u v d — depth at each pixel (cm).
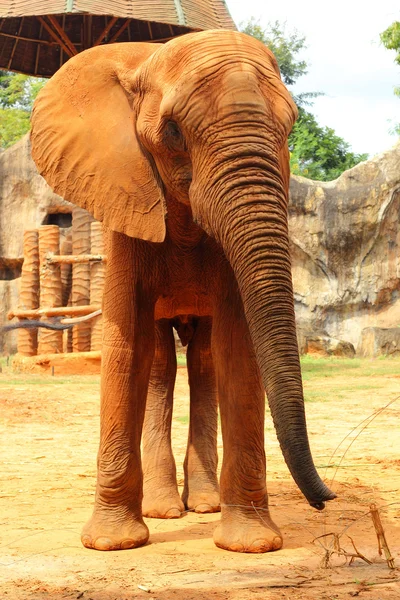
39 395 1505
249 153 413
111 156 500
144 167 491
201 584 426
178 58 458
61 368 1970
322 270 2692
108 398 517
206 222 425
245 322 506
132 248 517
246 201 405
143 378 528
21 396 1482
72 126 517
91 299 2009
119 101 510
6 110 4241
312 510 641
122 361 516
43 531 566
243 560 482
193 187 433
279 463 894
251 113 420
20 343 2077
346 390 1630
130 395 517
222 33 459
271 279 393
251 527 509
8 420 1250
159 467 636
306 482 346
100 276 1997
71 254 2089
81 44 1741
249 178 409
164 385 652
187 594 405
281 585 421
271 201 407
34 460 914
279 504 666
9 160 2580
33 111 532
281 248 399
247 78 426
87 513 634
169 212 497
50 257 2031
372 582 425
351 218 2669
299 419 360
